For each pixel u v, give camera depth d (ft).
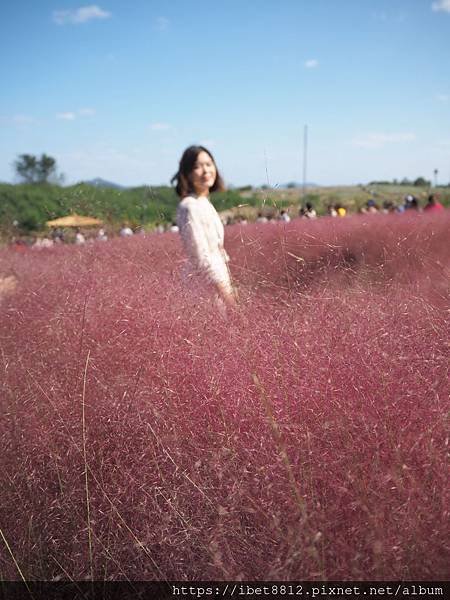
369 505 4.17
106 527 5.09
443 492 4.23
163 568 4.84
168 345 5.71
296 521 4.32
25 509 5.42
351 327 5.67
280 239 7.03
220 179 9.71
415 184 212.43
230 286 7.32
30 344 6.54
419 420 4.65
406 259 7.18
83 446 5.29
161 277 7.49
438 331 5.57
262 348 5.57
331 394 4.98
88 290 7.38
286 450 4.68
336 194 166.40
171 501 4.91
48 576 5.17
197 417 5.17
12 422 5.70
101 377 5.69
